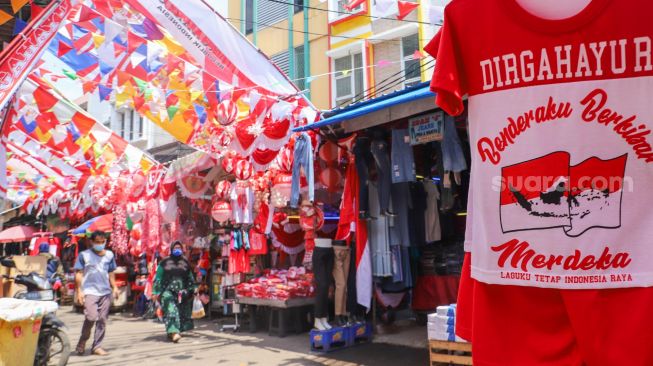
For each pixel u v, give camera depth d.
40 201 13.29
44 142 8.31
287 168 7.06
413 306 7.20
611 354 1.65
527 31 1.85
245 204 8.28
